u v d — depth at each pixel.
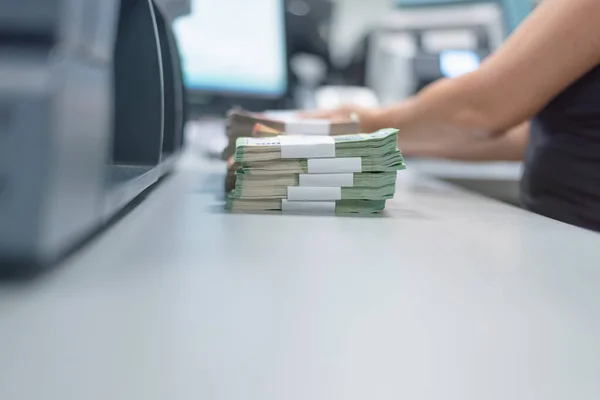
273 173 0.46
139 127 0.50
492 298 0.26
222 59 1.14
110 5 0.27
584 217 0.61
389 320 0.23
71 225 0.23
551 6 0.59
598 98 0.58
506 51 0.63
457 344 0.21
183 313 0.23
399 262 0.32
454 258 0.33
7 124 0.21
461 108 0.67
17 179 0.21
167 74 0.64
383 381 0.18
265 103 1.19
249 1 1.16
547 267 0.32
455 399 0.17
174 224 0.40
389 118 0.74
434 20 1.54
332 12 1.72
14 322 0.21
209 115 1.14
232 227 0.40
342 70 1.76
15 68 0.21
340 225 0.42
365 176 0.46
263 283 0.27
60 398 0.16
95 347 0.19
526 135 0.96
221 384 0.17
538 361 0.19
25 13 0.21
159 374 0.17
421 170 1.18
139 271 0.28
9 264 0.22
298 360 0.19
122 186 0.34
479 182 1.05
